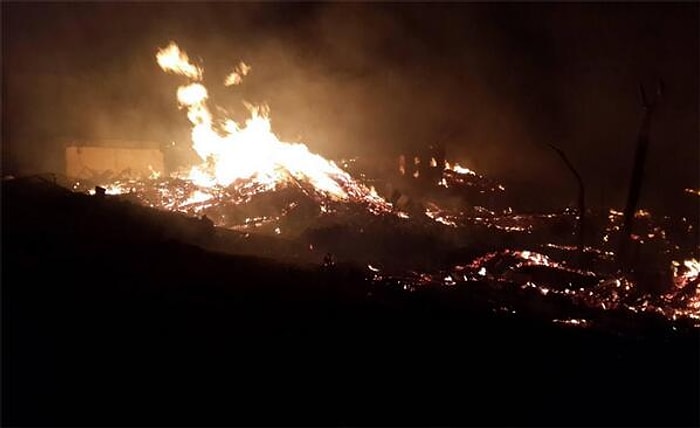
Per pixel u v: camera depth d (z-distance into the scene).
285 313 8.45
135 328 7.34
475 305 10.47
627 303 12.38
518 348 8.41
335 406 6.30
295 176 17.08
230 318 7.97
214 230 12.67
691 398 7.19
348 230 14.17
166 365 6.67
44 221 10.64
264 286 9.48
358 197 17.61
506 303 11.02
